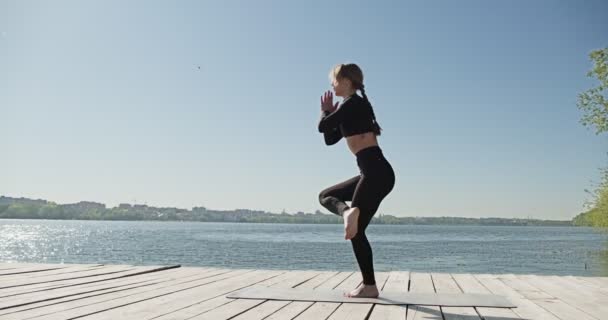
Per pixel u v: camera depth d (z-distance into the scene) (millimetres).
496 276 5969
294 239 68812
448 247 48031
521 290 4816
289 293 4309
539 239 81312
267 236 82938
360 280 5391
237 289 4625
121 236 76125
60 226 156750
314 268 22875
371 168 3871
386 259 29656
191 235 83562
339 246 47125
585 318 3418
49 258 31938
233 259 29328
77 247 45250
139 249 41312
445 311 3639
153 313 3416
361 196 3885
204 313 3430
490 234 124125
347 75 4000
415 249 43219
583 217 22969
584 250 42656
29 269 6051
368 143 3934
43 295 4121
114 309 3553
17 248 44031
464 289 4828
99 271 5965
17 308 3545
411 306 3811
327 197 4113
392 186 3988
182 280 5289
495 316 3463
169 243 52781
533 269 23016
